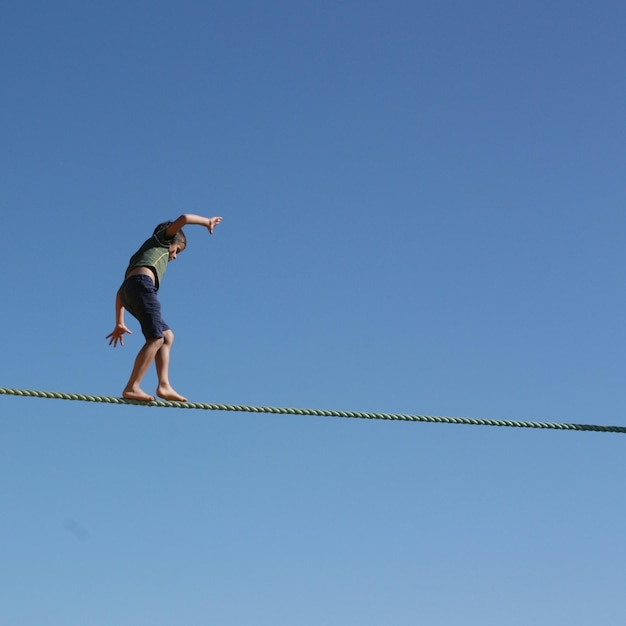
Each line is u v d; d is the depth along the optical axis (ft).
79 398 38.22
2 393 37.24
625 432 45.68
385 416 42.06
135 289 39.60
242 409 40.04
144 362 38.99
